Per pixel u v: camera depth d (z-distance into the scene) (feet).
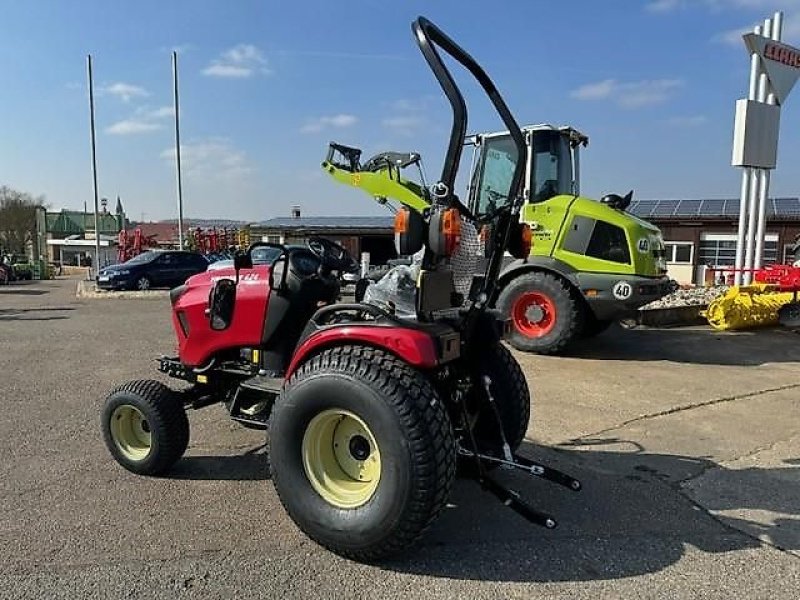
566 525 11.25
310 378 10.08
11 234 184.44
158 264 67.77
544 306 26.91
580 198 27.30
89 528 11.02
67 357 26.63
